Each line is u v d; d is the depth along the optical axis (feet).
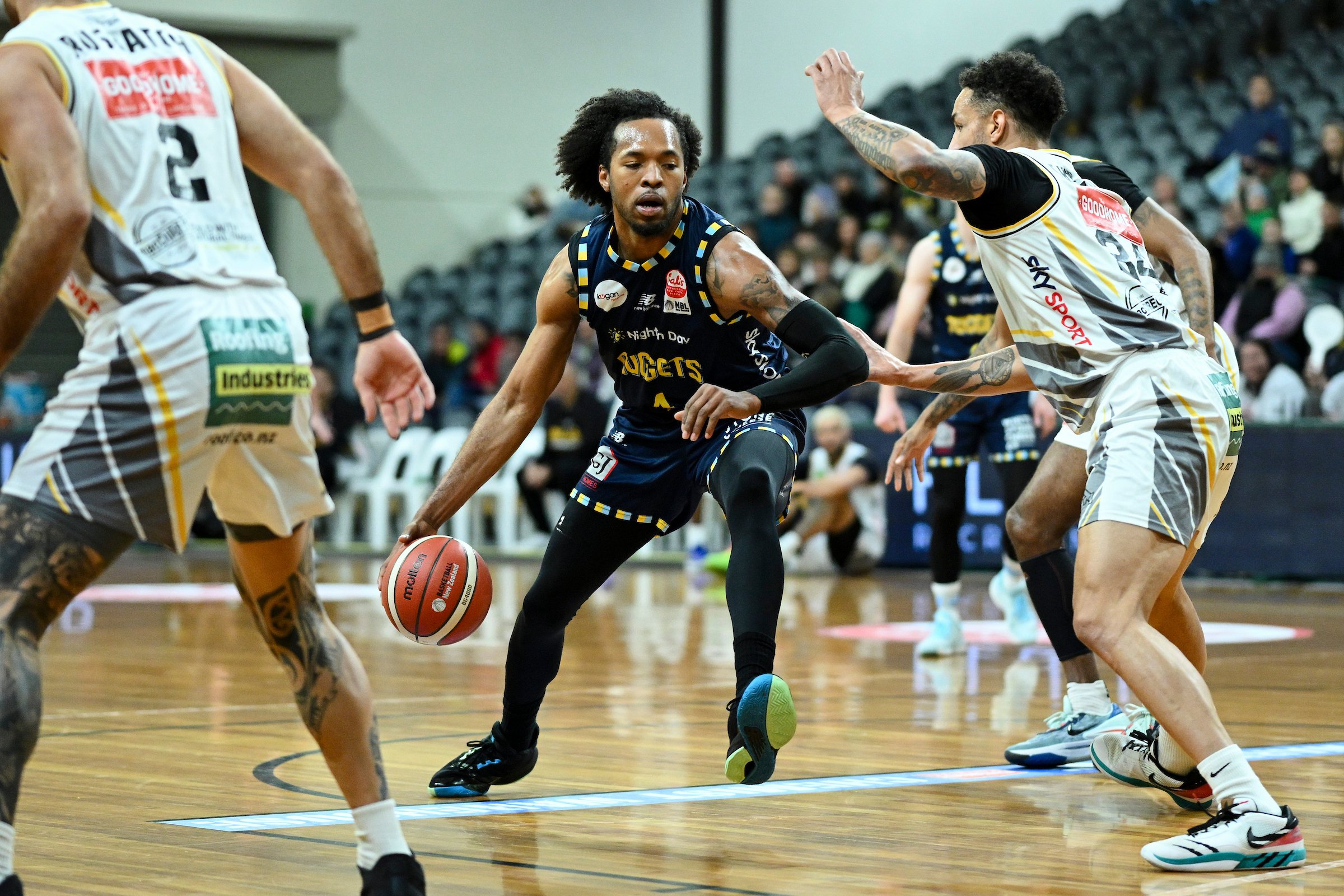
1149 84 73.92
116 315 10.13
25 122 9.92
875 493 50.34
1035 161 14.53
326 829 14.37
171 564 61.87
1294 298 50.08
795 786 16.74
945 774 17.53
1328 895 11.88
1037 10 81.61
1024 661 28.81
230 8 80.64
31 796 16.06
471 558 15.20
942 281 28.37
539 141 88.02
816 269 60.08
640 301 15.25
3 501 10.25
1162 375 13.92
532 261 78.69
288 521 10.77
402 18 85.05
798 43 85.76
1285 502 45.19
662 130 14.74
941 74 83.10
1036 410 28.89
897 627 35.58
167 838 13.96
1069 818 15.05
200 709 22.97
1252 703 22.76
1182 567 15.05
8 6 11.08
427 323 78.28
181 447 10.21
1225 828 12.81
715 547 55.77
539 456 59.77
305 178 11.04
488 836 14.19
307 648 10.94
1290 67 69.00
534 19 87.51
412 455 64.13
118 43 10.54
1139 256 14.53
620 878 12.50
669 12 88.07
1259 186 56.59
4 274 9.80
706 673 27.35
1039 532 18.49
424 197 85.87
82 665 28.89
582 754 18.81
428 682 26.23
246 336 10.39
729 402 13.39
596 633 34.65
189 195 10.49
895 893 11.96
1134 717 17.13
